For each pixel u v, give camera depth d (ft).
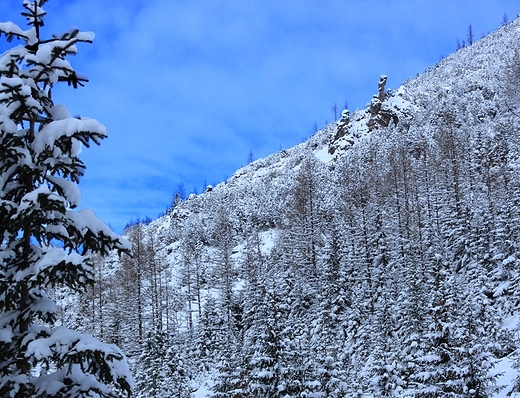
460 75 518.78
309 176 276.21
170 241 395.34
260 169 574.97
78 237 23.90
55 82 24.08
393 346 91.50
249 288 162.09
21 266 22.85
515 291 123.44
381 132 419.95
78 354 20.54
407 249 181.68
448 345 68.69
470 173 230.89
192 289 244.01
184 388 111.04
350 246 196.65
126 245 24.53
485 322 105.81
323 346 82.12
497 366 99.45
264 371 72.02
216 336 156.87
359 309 133.08
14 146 22.89
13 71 23.38
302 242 205.77
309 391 73.00
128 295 172.24
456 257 163.12
